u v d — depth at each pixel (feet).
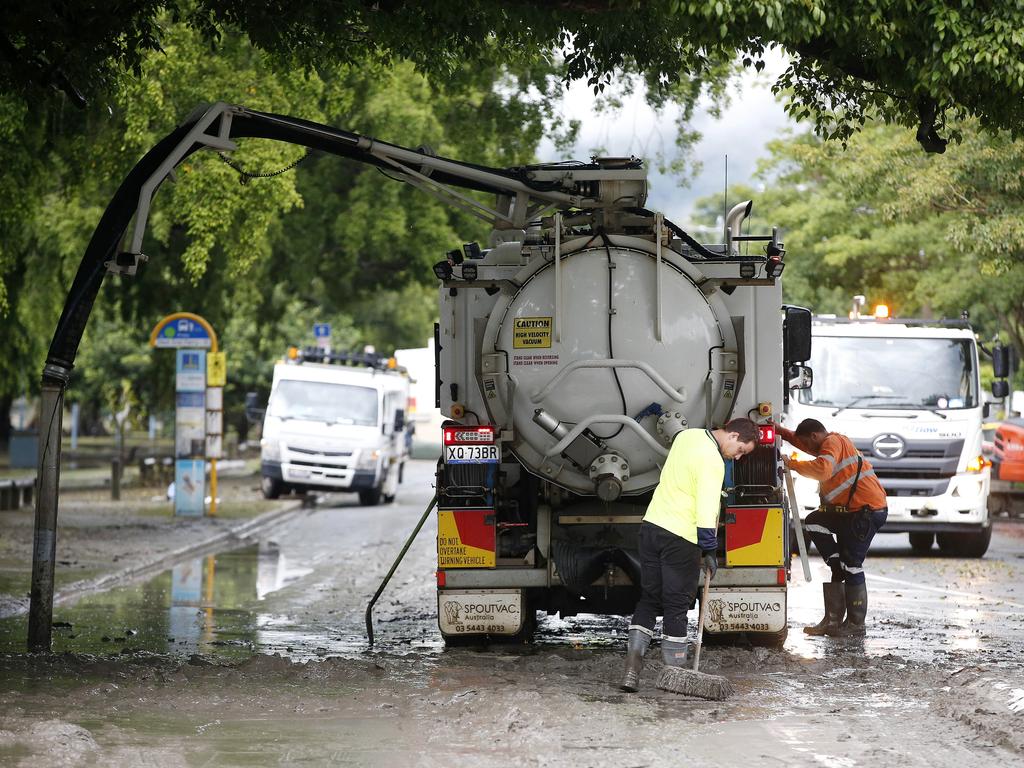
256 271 326.65
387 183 329.11
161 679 88.12
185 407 246.06
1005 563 175.94
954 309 314.35
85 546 187.42
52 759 63.52
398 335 580.30
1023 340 320.29
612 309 98.89
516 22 111.14
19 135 172.76
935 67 95.50
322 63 127.24
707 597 90.63
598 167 109.29
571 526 104.68
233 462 485.15
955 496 183.32
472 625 103.14
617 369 98.73
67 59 110.73
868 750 68.33
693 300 99.50
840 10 93.04
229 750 68.18
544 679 89.51
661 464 100.42
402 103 278.67
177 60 202.49
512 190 111.04
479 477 101.96
